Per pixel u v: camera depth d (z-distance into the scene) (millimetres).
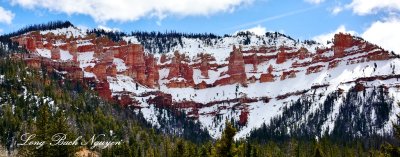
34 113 190250
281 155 186250
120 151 164625
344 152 184625
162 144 196000
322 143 188125
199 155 131000
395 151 47875
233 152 51094
